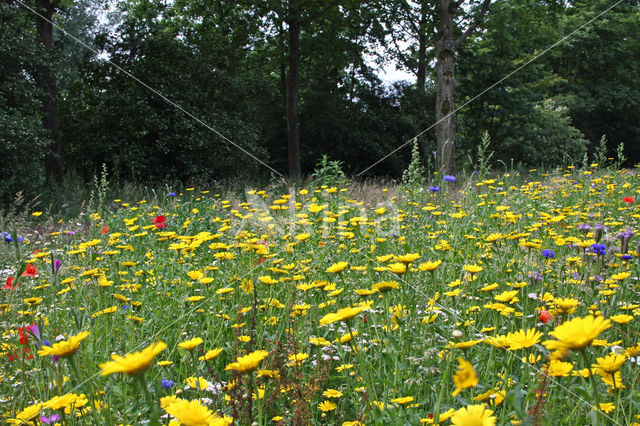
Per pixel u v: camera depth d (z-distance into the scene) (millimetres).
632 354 1468
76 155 15344
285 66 22859
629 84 32594
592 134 32938
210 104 17266
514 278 2850
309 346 2191
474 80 24625
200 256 3898
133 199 10820
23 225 5738
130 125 15195
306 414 1502
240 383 1482
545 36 22672
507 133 24734
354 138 22062
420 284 2730
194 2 18469
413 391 1583
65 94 16297
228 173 16828
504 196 6156
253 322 1776
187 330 2496
